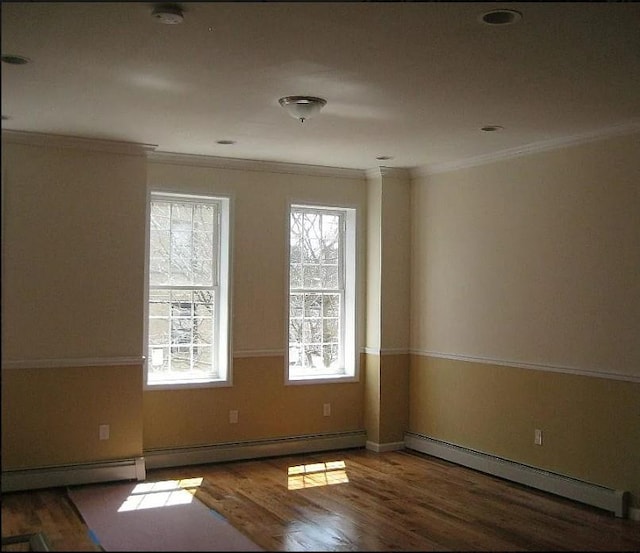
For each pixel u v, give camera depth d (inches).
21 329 203.6
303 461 248.4
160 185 236.4
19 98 170.4
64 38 131.3
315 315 270.2
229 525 177.8
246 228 251.3
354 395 272.2
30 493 203.6
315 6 117.3
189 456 239.5
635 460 190.1
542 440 217.0
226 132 206.1
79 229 212.1
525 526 181.2
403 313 271.3
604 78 154.6
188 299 246.1
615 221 196.9
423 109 180.4
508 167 231.5
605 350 198.8
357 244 272.5
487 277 238.5
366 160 250.7
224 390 246.8
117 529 173.3
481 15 121.0
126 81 157.2
